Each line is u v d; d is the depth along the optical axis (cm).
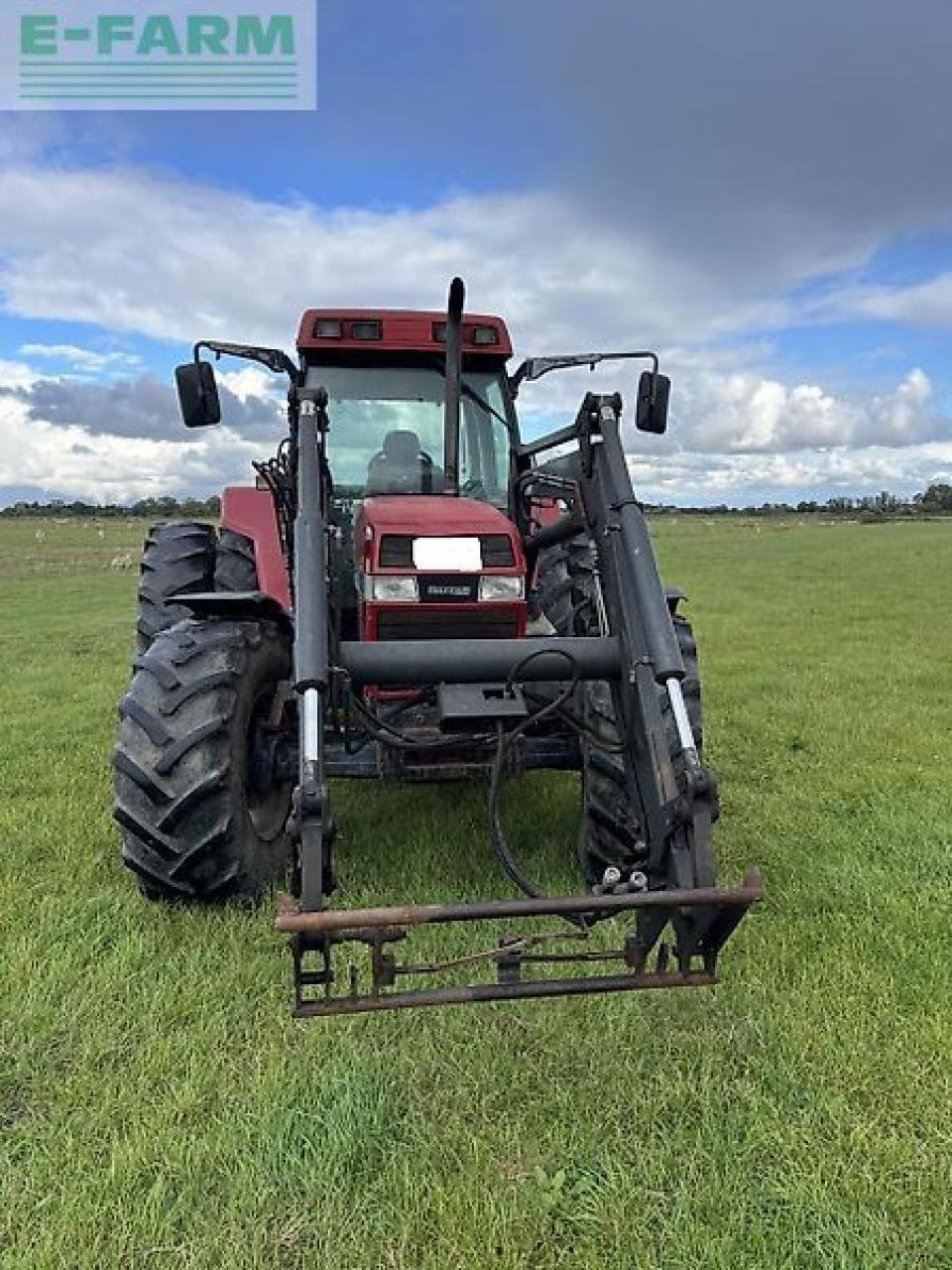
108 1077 257
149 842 331
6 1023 281
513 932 340
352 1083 250
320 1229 207
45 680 950
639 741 306
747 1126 237
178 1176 221
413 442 470
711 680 871
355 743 385
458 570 371
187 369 406
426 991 236
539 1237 205
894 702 758
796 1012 285
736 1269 196
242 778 350
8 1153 230
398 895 372
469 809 483
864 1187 217
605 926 342
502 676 325
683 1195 214
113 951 324
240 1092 251
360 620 384
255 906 354
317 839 248
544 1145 233
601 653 327
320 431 351
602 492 346
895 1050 266
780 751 608
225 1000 294
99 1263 199
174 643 352
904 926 342
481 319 477
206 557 559
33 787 531
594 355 416
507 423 486
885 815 470
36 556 3631
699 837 257
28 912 355
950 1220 208
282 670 389
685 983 248
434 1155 229
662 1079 253
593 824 363
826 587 1870
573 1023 281
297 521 309
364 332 462
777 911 358
